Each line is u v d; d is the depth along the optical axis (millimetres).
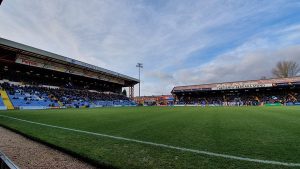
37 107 31062
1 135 6348
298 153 3693
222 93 54938
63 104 36531
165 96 68375
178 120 10281
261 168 2969
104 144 4707
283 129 6570
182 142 4812
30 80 40719
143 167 3107
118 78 55531
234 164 3166
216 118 11117
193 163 3254
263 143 4547
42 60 35156
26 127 7668
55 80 45844
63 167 3324
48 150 4441
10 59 30844
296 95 44031
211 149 4102
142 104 60500
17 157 3896
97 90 57719
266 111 17359
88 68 42531
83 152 3986
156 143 4750
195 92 58656
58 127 7695
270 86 42469
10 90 32281
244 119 10234
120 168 3111
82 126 8008
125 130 6852
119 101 54250
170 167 3086
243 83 46719
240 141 4801
